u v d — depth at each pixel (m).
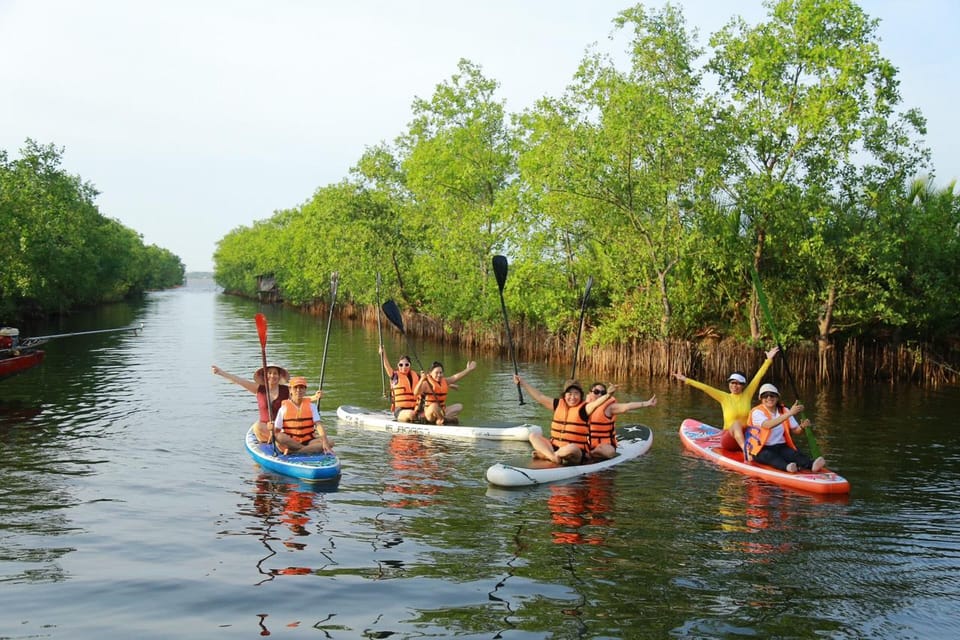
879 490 9.48
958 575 6.65
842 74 17.52
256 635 5.39
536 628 5.51
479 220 28.92
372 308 44.22
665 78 21.95
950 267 20.78
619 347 22.25
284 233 69.06
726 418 11.32
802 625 5.62
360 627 5.51
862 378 20.20
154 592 6.13
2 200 36.47
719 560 6.95
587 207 21.89
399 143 38.28
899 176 19.41
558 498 8.99
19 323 41.91
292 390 10.54
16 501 8.65
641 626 5.56
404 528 7.80
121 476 9.80
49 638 5.32
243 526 7.82
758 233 20.05
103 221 65.75
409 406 13.64
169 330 39.16
